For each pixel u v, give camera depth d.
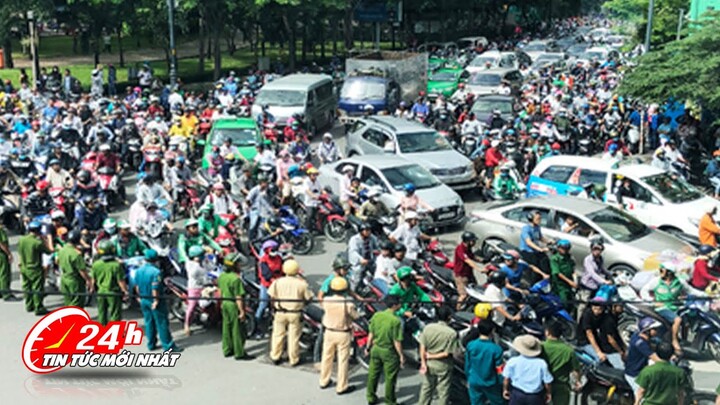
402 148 20.48
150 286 10.70
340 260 9.91
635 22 39.44
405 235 12.91
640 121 24.66
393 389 9.25
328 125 30.55
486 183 19.56
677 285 10.67
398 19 57.19
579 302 9.55
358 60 32.41
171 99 28.50
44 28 60.62
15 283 14.06
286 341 11.05
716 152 19.92
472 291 11.57
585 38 73.62
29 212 15.80
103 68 40.47
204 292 11.53
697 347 10.76
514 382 8.12
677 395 7.91
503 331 10.30
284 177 17.95
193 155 22.56
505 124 24.67
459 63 46.59
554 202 14.37
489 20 84.00
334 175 18.22
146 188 14.96
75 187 16.81
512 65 43.06
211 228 13.79
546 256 12.23
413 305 10.62
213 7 39.09
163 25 38.84
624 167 16.30
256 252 14.68
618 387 8.89
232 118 22.17
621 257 12.95
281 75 41.91
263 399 9.68
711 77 19.47
